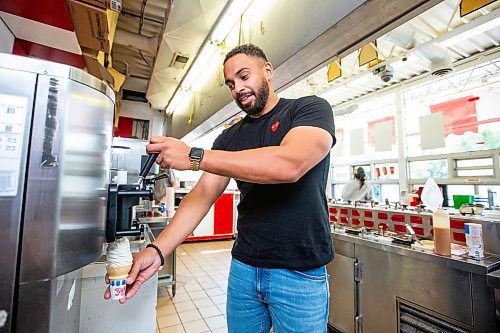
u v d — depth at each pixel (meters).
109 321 1.23
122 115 6.11
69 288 0.72
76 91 0.56
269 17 1.93
